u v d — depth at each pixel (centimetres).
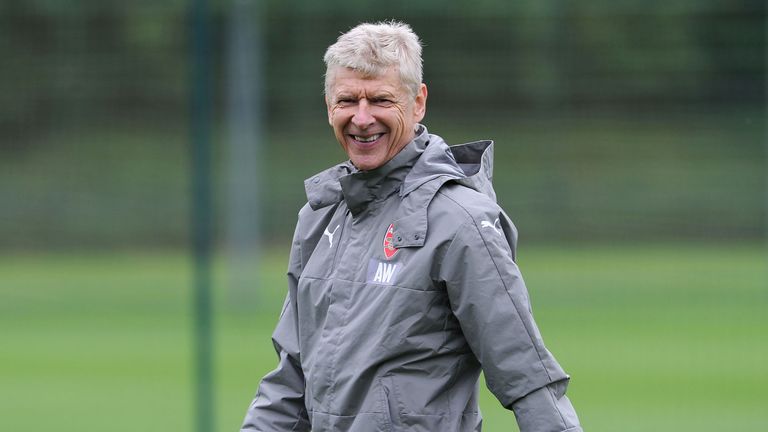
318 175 1366
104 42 6944
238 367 4500
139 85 7062
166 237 7331
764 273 6694
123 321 5906
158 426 3562
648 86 6688
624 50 6619
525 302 1241
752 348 5019
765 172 6956
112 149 7138
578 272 6725
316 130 6944
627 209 6925
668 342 5162
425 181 1264
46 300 6481
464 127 6631
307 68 6838
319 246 1341
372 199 1295
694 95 6694
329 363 1274
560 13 6531
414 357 1248
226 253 7512
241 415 3534
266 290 6506
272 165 6981
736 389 4188
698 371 4547
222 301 6291
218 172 7681
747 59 6656
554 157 6781
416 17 6525
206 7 3077
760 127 6794
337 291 1288
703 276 6638
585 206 6894
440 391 1255
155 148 7181
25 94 6938
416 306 1241
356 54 1275
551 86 6612
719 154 6875
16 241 7138
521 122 6650
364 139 1282
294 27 6750
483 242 1234
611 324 5600
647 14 6581
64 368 4703
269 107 6912
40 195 7106
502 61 6569
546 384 1232
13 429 3538
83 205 7194
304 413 1409
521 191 6850
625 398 4022
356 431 1246
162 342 5331
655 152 6825
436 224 1246
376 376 1248
